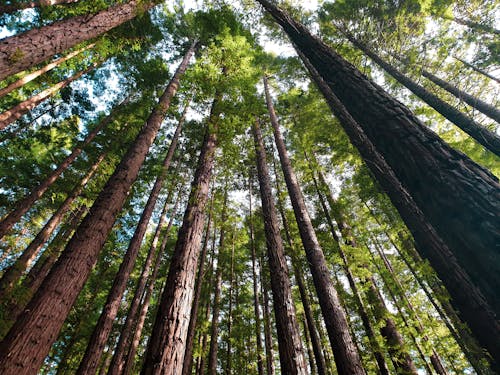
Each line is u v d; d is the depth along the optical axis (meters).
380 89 2.11
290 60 11.56
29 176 11.09
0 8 6.27
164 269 13.04
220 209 11.06
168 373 3.14
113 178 5.39
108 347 11.70
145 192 13.60
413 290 9.54
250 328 11.13
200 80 6.08
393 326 7.72
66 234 9.80
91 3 5.38
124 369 7.60
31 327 3.22
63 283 3.71
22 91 10.84
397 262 11.50
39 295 3.55
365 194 7.65
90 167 11.05
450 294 1.46
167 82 13.64
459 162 1.42
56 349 12.24
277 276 5.99
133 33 8.65
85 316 11.40
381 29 9.42
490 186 1.26
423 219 1.77
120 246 13.76
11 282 7.50
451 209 1.30
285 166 8.82
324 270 6.27
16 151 11.64
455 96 9.46
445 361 10.14
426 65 9.65
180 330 3.61
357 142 2.66
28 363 3.01
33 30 3.81
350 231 8.80
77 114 12.84
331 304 5.67
